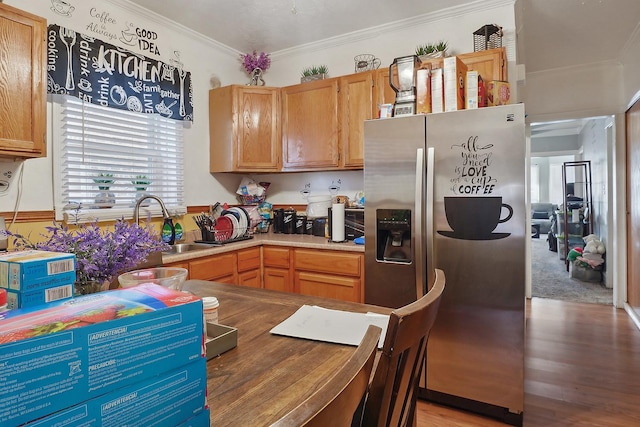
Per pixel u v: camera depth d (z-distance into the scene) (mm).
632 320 3383
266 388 729
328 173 3365
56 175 2223
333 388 447
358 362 516
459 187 1962
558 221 6816
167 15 2766
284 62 3516
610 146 4402
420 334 734
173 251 2680
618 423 1868
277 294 1430
